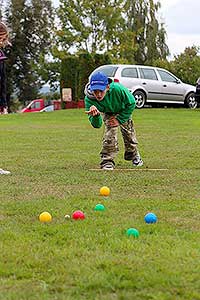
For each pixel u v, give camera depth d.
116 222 4.55
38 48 45.00
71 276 3.25
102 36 37.09
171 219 4.67
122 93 7.69
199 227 4.41
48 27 44.62
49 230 4.26
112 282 3.13
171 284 3.11
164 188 6.20
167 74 23.38
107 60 28.38
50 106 36.62
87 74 28.12
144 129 15.02
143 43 42.56
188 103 23.62
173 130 14.70
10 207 5.13
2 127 16.77
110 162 7.85
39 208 5.09
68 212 4.92
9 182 6.63
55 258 3.58
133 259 3.54
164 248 3.78
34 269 3.38
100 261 3.49
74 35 37.25
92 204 5.26
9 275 3.29
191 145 11.08
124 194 5.84
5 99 7.32
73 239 4.02
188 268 3.36
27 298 2.95
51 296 2.97
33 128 16.23
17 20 44.16
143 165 8.23
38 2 44.81
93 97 7.61
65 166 8.16
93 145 11.33
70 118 20.42
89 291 3.03
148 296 2.95
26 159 9.05
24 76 45.16
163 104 23.34
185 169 7.76
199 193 5.89
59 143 11.80
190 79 35.03
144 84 22.36
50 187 6.28
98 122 7.64
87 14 36.97
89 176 7.09
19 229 4.33
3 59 7.14
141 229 4.29
